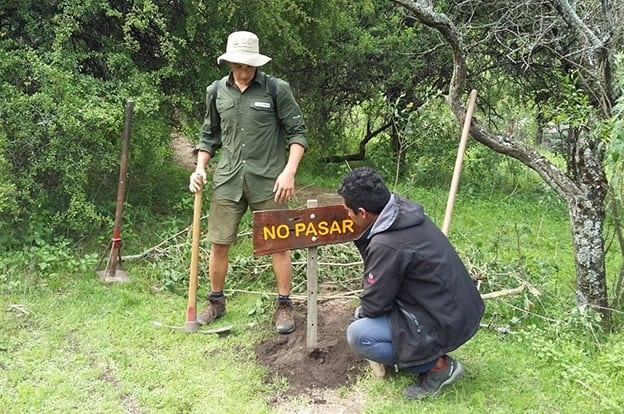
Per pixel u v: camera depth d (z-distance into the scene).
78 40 6.28
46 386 3.61
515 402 3.50
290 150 4.18
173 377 3.75
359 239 3.57
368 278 3.38
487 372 3.78
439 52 9.19
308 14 7.62
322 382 3.72
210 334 4.25
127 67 6.18
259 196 4.19
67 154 5.46
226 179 4.20
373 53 9.10
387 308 3.40
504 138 4.45
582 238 4.25
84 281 4.94
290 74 9.09
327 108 9.84
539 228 6.74
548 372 3.79
